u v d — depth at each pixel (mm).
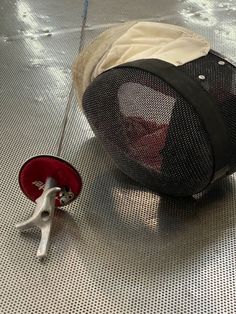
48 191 1056
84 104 1180
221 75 1046
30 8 1978
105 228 1117
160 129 1033
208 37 1806
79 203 1172
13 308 962
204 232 1106
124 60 1142
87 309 963
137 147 1097
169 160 1052
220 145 990
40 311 958
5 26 1867
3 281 1007
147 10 1970
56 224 1118
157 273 1025
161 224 1127
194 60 1066
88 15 1930
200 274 1022
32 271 1026
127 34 1178
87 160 1294
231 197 1187
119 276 1021
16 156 1305
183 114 988
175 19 1915
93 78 1185
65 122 1343
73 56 1716
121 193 1201
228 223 1124
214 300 977
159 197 1192
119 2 2016
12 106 1485
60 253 1061
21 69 1648
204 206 1166
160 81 998
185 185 1077
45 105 1493
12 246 1074
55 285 1003
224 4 2010
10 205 1168
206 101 989
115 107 1098
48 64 1676
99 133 1178
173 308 966
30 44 1772
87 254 1062
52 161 1059
